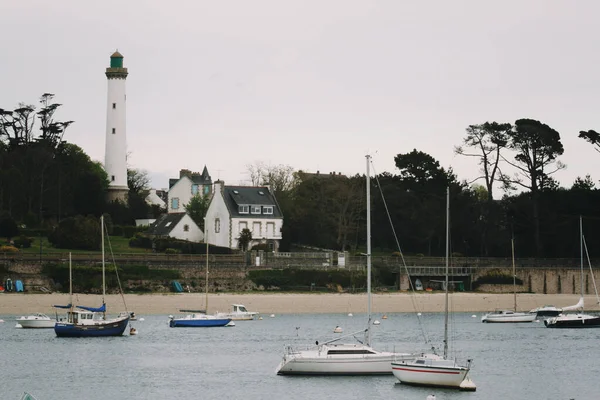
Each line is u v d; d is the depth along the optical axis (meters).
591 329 128.38
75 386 80.06
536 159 182.12
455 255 177.00
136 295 137.00
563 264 171.50
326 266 154.12
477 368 90.88
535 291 165.50
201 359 94.50
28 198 180.38
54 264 139.00
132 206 191.62
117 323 112.88
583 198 181.75
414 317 141.50
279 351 100.38
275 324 127.31
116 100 186.00
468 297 154.38
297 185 196.62
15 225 160.38
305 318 136.00
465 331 124.00
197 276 145.88
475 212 180.88
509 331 125.00
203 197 195.88
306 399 74.69
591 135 186.38
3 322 125.81
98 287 139.00
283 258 153.62
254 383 81.12
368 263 86.25
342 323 129.38
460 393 77.69
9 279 135.62
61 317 128.38
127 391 78.06
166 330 119.75
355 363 83.25
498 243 178.75
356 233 179.75
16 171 178.62
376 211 182.62
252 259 151.38
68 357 95.38
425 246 182.88
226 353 98.81
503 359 96.88
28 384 80.75
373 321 130.88
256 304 141.75
